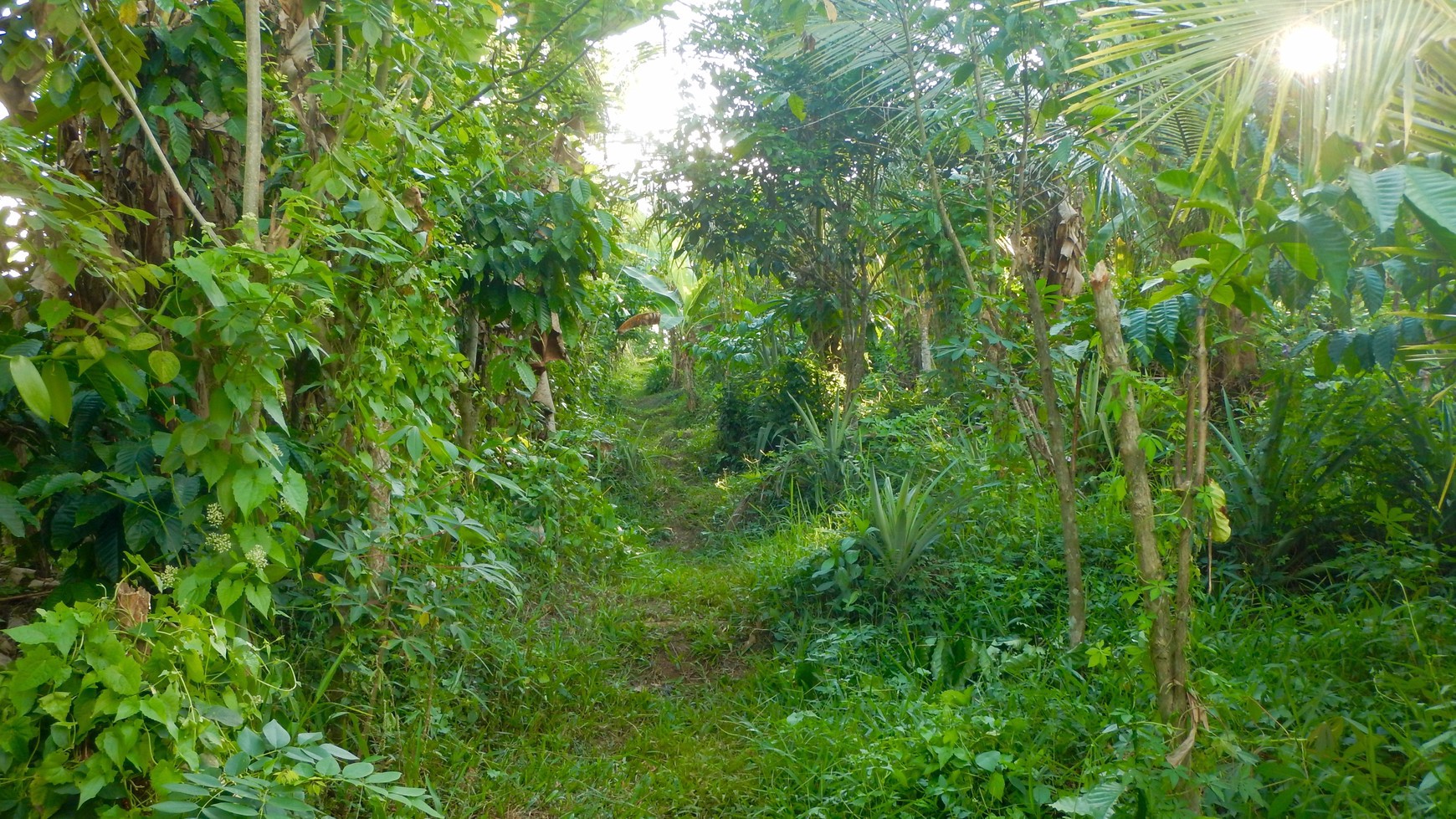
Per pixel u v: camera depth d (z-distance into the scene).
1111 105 2.86
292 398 3.25
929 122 4.89
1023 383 4.39
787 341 10.73
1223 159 2.26
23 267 2.35
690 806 3.09
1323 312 4.46
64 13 2.17
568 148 6.98
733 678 4.29
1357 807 2.27
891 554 4.61
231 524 2.28
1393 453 3.99
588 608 5.04
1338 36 2.19
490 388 4.94
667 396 16.16
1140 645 2.84
